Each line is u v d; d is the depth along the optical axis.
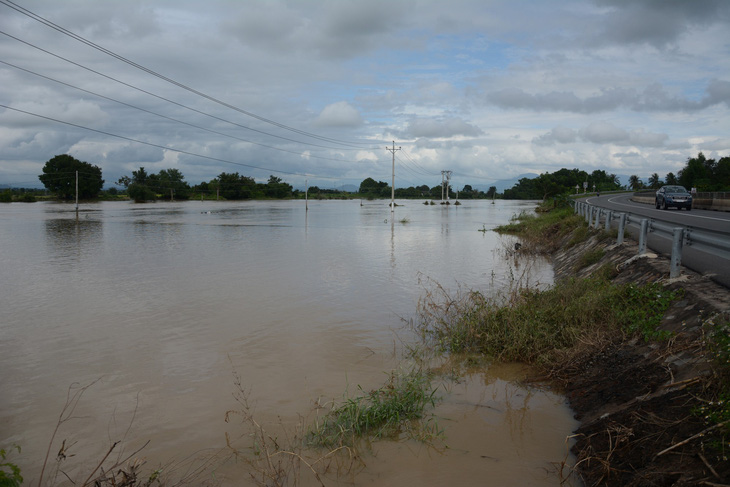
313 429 5.88
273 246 25.92
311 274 16.88
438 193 179.50
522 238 29.59
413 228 39.22
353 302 12.62
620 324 7.66
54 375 7.77
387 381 7.34
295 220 49.78
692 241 8.23
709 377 4.75
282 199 143.62
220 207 85.50
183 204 100.06
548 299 9.93
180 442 5.67
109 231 35.59
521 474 4.78
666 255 10.61
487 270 17.67
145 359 8.47
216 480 4.85
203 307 12.10
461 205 103.31
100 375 7.76
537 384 7.05
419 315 11.25
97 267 18.50
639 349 6.61
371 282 15.35
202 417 6.30
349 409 6.04
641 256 10.68
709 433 4.04
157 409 6.54
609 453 4.50
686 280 8.00
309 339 9.54
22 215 57.44
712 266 8.95
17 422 6.22
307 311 11.70
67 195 114.31
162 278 16.11
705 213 28.23
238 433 5.86
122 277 16.31
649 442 4.42
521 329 8.46
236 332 10.00
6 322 10.77
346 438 5.65
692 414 4.42
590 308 8.55
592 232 18.59
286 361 8.34
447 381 7.36
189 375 7.74
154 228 38.62
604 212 17.89
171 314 11.43
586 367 6.94
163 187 121.50
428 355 8.55
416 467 4.99
